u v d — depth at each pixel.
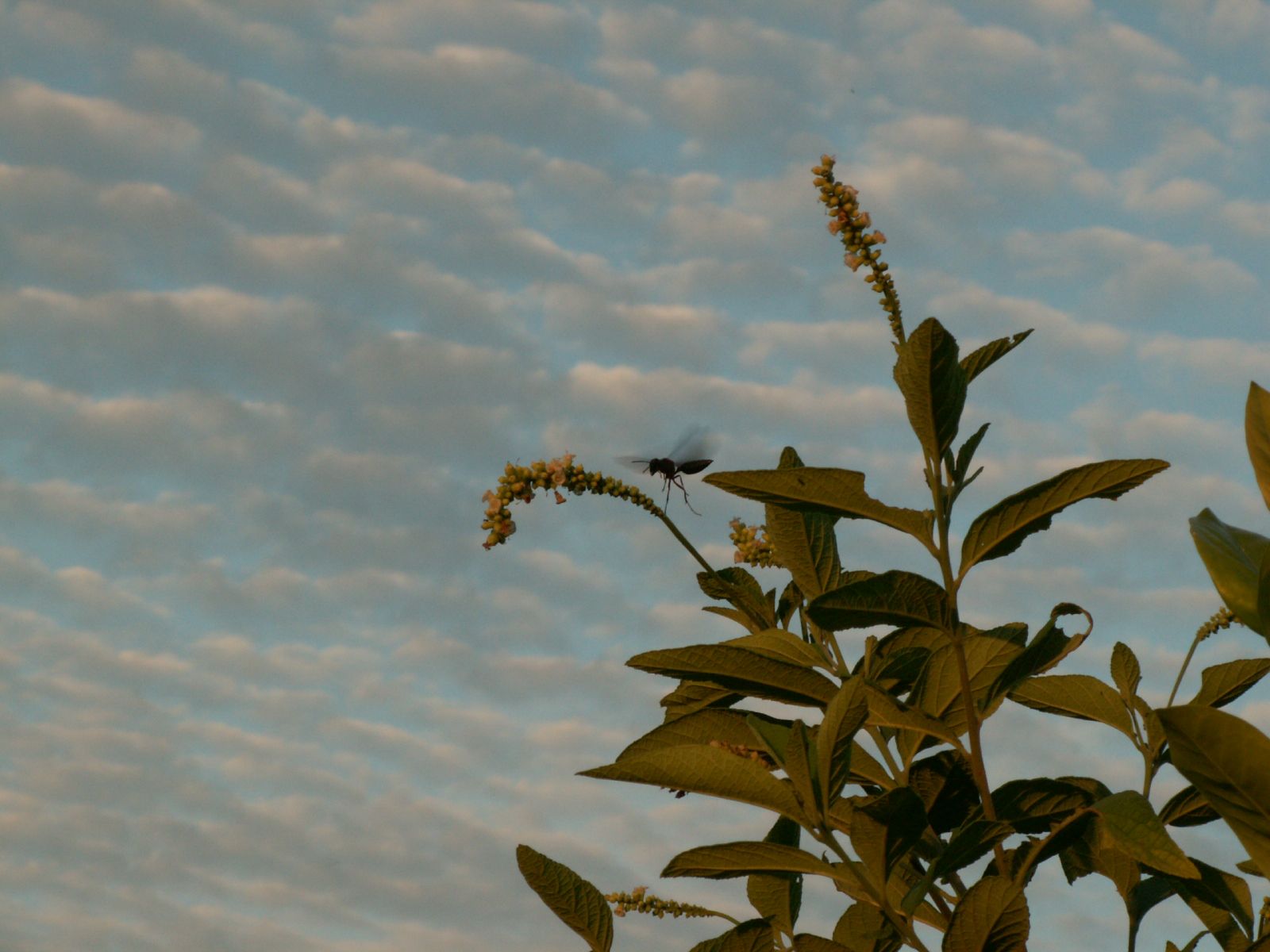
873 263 3.16
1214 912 3.03
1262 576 2.29
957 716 3.13
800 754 2.66
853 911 2.86
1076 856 3.15
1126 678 3.42
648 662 3.09
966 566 2.85
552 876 2.93
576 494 3.37
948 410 2.85
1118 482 2.72
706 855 2.71
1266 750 2.06
